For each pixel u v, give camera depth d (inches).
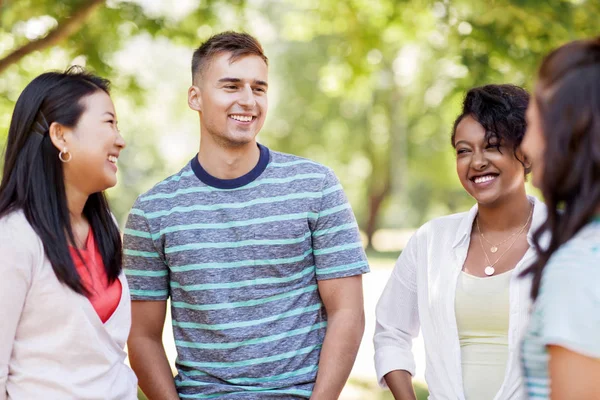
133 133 984.9
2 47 241.1
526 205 107.2
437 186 1032.2
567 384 58.1
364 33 308.0
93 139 96.6
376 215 960.3
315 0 313.4
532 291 63.0
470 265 107.1
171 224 115.2
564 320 58.1
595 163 58.5
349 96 336.5
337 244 116.1
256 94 116.1
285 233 113.8
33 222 92.3
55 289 91.5
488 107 104.0
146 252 116.8
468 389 102.6
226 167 115.3
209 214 114.7
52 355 91.4
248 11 281.6
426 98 687.7
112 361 95.9
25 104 95.5
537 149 63.3
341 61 322.0
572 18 233.5
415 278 114.5
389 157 936.3
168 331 381.4
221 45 115.0
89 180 97.9
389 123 895.7
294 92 896.9
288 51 874.8
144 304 117.6
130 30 258.1
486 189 105.1
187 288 114.3
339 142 942.4
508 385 99.7
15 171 94.5
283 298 114.0
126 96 271.4
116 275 100.6
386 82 781.3
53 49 250.7
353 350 114.3
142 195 118.2
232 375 112.5
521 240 105.6
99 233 101.3
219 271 113.3
